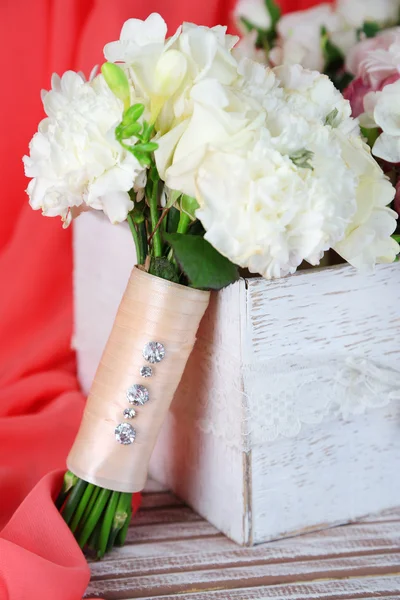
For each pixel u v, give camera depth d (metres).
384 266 0.80
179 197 0.73
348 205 0.71
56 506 0.80
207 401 0.81
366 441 0.83
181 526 0.83
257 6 0.94
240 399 0.77
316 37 0.93
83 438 0.78
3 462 0.88
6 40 1.06
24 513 0.77
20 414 0.98
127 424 0.77
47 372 1.02
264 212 0.68
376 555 0.80
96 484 0.77
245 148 0.69
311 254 0.70
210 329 0.79
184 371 0.83
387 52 0.84
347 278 0.79
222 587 0.76
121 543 0.80
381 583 0.77
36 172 0.73
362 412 0.82
